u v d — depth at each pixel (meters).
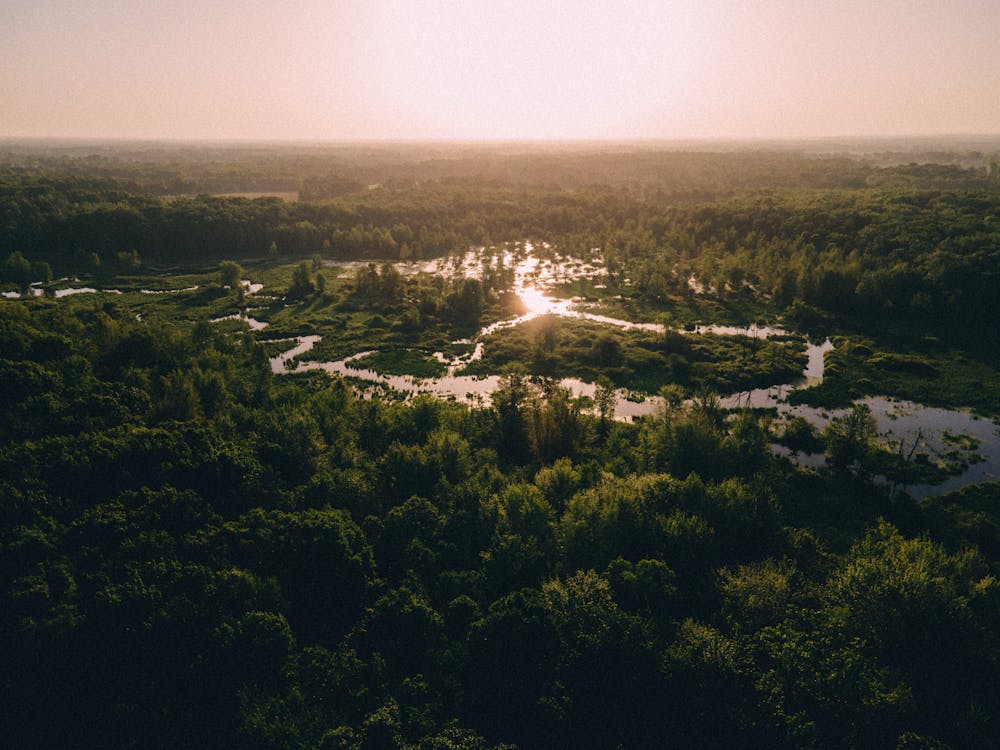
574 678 48.91
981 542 76.62
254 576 57.25
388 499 77.56
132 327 111.62
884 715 44.47
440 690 49.66
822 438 100.94
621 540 67.88
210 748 45.72
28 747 45.22
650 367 134.50
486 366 137.62
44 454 68.75
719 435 93.69
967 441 102.12
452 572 62.03
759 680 46.59
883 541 66.81
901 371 128.62
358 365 139.38
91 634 50.72
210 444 76.44
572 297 189.00
